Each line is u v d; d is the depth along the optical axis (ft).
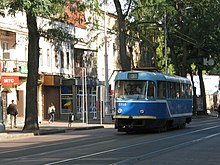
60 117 173.88
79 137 94.68
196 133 96.37
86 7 122.42
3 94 143.74
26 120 110.93
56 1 98.63
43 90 167.73
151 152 59.98
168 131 105.29
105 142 78.43
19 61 144.97
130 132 106.11
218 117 219.61
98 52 207.82
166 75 105.19
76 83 171.42
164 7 148.56
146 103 96.32
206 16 184.75
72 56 184.03
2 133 105.19
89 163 50.03
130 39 197.47
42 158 56.95
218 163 49.42
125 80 98.48
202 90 229.66
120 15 145.18
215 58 212.84
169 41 197.36
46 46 166.09
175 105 108.99
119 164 48.62
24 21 151.23
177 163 49.42
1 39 143.43
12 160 56.18
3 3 90.99
